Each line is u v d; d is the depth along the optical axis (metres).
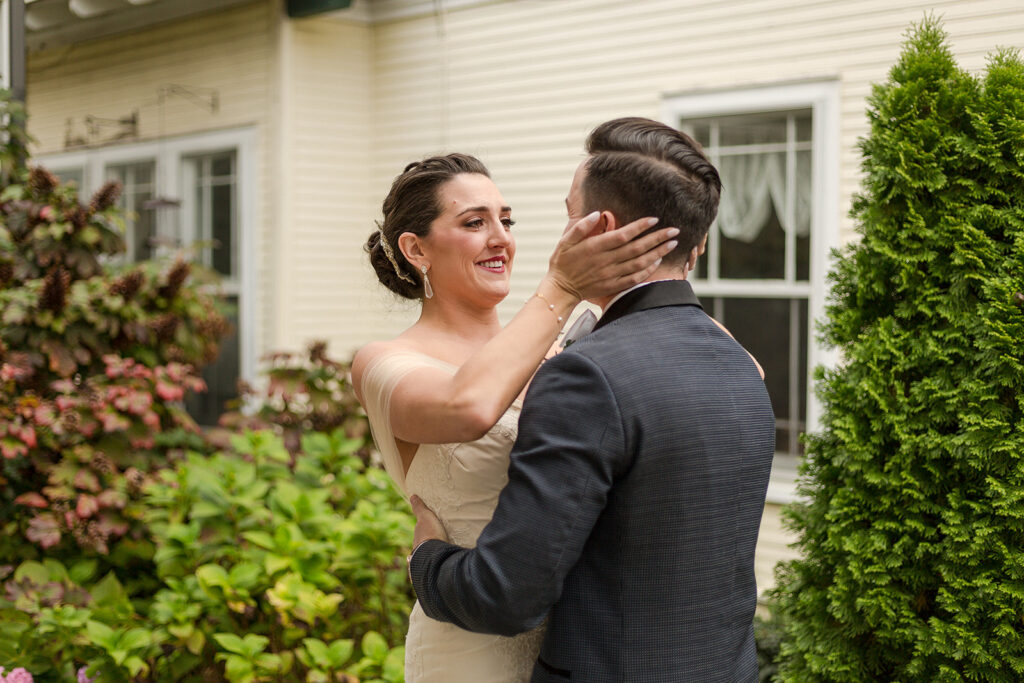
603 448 1.42
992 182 2.45
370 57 6.62
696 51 5.16
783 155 4.94
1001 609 2.31
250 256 6.61
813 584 2.70
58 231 4.10
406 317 6.55
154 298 4.49
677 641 1.49
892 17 4.50
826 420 2.65
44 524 3.54
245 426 4.45
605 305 1.66
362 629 3.45
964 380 2.39
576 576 1.51
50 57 7.90
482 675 1.77
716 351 1.58
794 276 4.91
